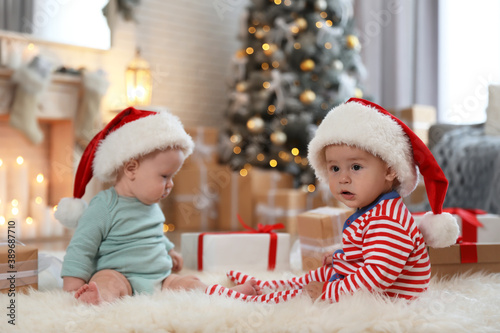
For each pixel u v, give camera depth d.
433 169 1.28
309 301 1.18
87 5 4.28
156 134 1.44
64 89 3.80
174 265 1.70
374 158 1.25
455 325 1.06
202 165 4.42
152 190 1.46
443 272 1.54
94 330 1.08
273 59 4.30
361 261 1.26
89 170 1.54
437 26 4.93
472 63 4.64
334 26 4.36
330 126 1.27
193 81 5.12
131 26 4.63
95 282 1.36
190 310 1.14
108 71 4.45
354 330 1.04
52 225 3.73
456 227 1.29
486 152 2.75
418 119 3.74
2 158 3.81
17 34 3.88
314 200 4.03
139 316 1.11
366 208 1.29
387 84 5.18
